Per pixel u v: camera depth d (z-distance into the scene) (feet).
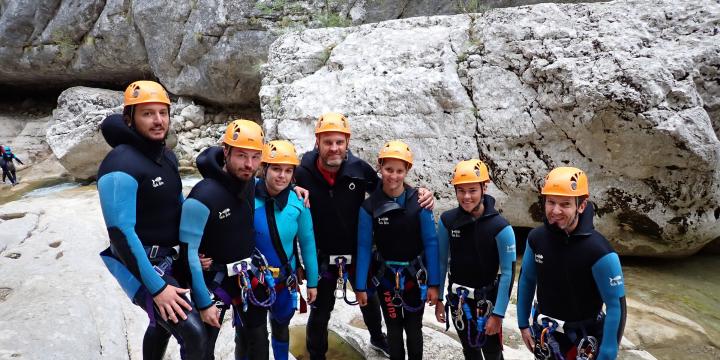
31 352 8.53
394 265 9.61
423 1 35.24
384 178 9.33
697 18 16.34
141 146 6.95
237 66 41.52
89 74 51.72
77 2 47.16
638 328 13.10
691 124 14.76
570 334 7.57
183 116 44.86
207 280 8.05
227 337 11.48
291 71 22.02
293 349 11.83
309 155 10.22
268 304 8.45
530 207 18.03
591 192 16.85
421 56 19.40
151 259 7.13
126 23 45.73
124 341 10.77
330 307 10.37
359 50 20.94
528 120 17.22
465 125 18.12
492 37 18.30
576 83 15.84
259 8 39.24
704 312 14.15
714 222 16.22
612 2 17.63
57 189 36.19
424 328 12.46
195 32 41.86
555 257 7.58
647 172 15.88
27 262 13.70
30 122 51.72
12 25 49.39
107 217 6.53
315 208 9.99
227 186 7.82
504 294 8.49
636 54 15.88
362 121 19.10
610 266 7.10
